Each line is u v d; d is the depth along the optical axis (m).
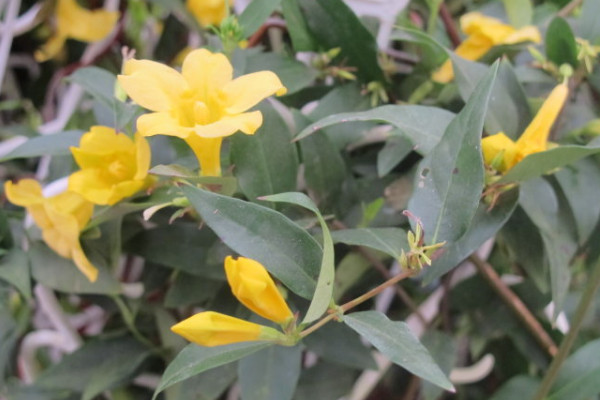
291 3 0.34
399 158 0.33
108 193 0.32
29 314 0.38
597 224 0.35
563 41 0.34
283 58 0.36
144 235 0.35
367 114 0.31
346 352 0.34
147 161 0.32
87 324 0.39
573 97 0.35
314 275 0.29
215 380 0.34
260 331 0.28
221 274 0.34
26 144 0.34
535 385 0.36
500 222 0.31
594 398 0.36
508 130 0.33
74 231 0.33
